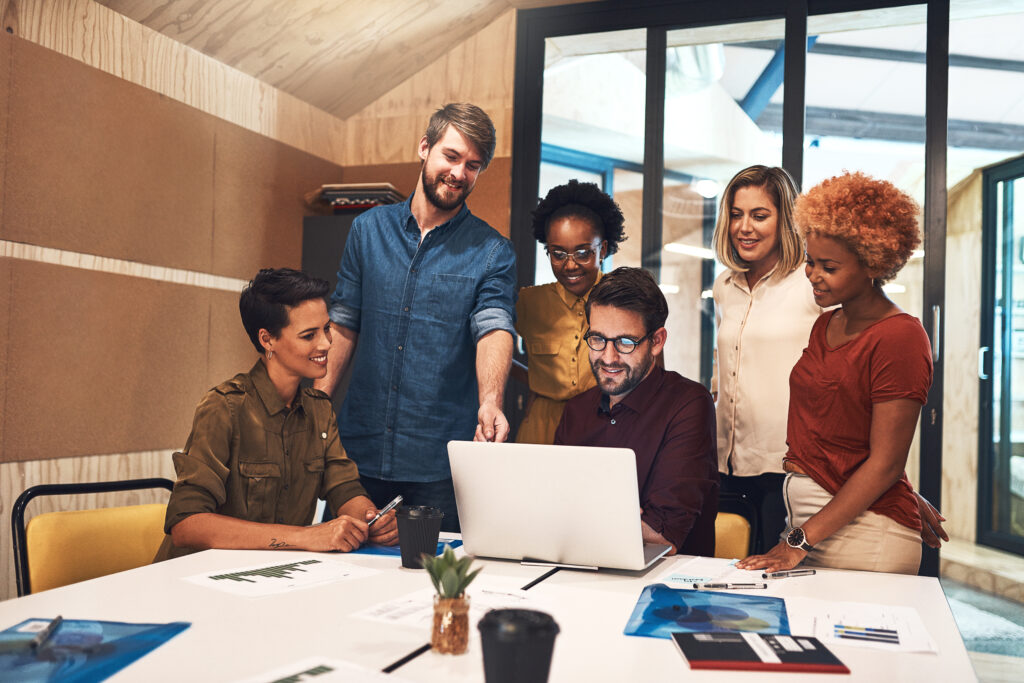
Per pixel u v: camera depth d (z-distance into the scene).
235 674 0.95
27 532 1.74
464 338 2.45
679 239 3.74
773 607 1.30
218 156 3.35
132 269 2.96
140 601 1.27
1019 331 5.69
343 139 4.16
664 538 1.77
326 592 1.34
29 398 2.58
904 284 6.57
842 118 6.73
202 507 1.73
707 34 3.68
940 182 3.39
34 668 0.97
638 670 1.00
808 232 1.69
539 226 2.61
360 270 2.54
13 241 2.53
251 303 1.90
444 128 2.34
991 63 5.93
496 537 1.60
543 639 0.85
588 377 2.54
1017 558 5.41
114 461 2.90
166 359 3.12
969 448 6.18
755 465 2.63
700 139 3.77
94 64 2.79
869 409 1.64
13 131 2.52
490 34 3.95
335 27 3.45
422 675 0.97
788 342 2.55
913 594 1.40
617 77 3.81
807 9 3.54
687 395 1.95
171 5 2.95
